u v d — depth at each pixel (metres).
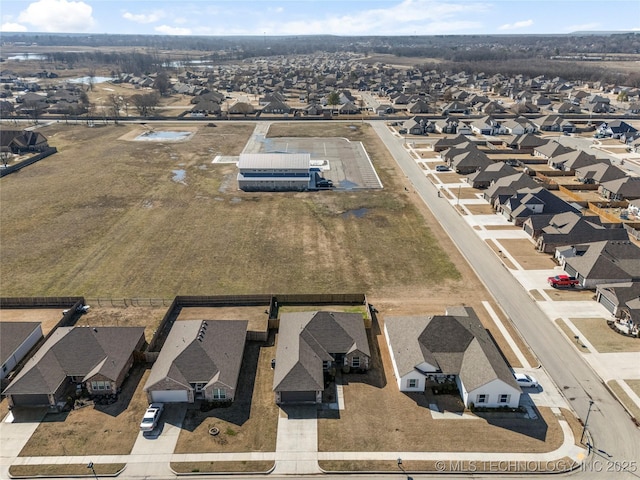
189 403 46.88
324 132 166.00
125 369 50.06
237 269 72.12
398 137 158.62
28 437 42.84
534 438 42.78
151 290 66.25
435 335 51.75
